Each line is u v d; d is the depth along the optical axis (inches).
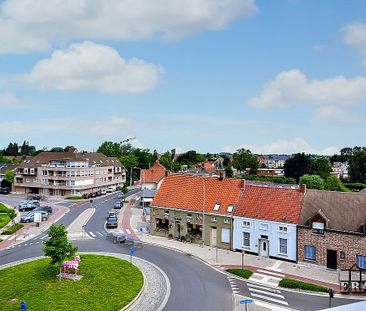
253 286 1489.9
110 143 7007.9
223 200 2126.0
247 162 7475.4
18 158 7751.0
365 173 5364.2
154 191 3597.4
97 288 1385.3
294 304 1314.0
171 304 1295.5
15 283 1440.7
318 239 1738.4
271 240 1891.0
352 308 631.2
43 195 4200.3
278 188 2001.7
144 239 2255.2
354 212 1717.5
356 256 1642.5
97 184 4658.0
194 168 6245.1
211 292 1416.1
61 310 1199.6
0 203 3558.1
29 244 2126.0
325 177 5349.4
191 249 2032.5
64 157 4488.2
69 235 2352.4
